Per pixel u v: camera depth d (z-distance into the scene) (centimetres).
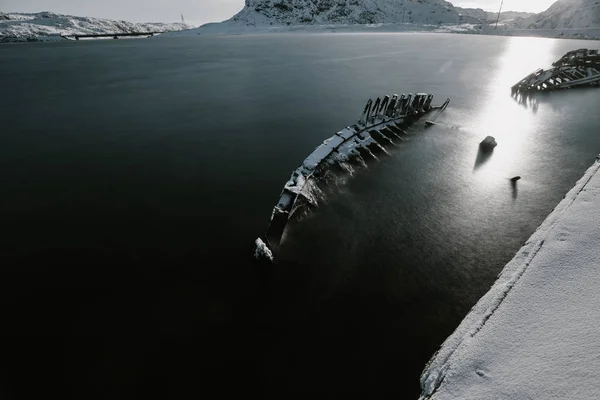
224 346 777
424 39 9788
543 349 375
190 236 1150
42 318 852
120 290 934
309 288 931
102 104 2806
